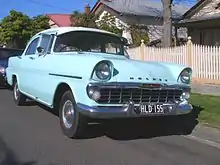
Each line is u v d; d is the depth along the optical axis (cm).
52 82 308
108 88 257
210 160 247
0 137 294
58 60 303
